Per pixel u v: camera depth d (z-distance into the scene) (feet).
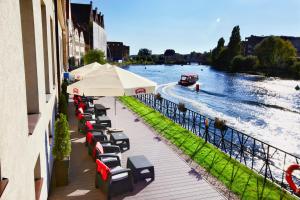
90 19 200.54
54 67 35.60
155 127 38.11
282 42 287.07
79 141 30.76
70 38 115.34
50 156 22.82
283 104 102.32
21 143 9.75
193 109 82.58
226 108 87.66
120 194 18.97
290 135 58.29
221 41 383.24
